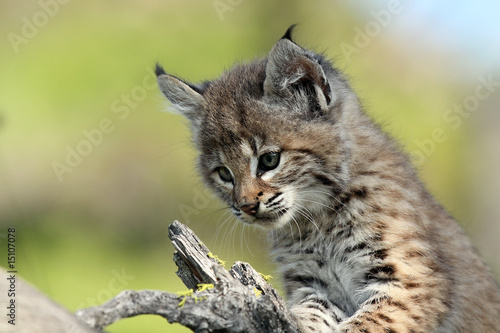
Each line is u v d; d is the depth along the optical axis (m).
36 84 15.59
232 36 17.14
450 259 9.21
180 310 6.00
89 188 16.28
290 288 9.41
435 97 17.53
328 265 9.09
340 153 8.73
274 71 8.80
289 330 6.45
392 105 16.97
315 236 9.06
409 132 16.89
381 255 8.55
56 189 15.93
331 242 8.96
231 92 9.20
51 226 15.61
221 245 14.74
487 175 18.55
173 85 9.74
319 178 8.77
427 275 8.46
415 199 8.91
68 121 15.84
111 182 16.41
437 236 9.03
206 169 9.48
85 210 16.20
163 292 5.96
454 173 17.69
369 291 8.61
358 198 8.68
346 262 8.84
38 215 15.61
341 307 9.11
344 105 9.02
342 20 18.02
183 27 16.94
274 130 8.73
